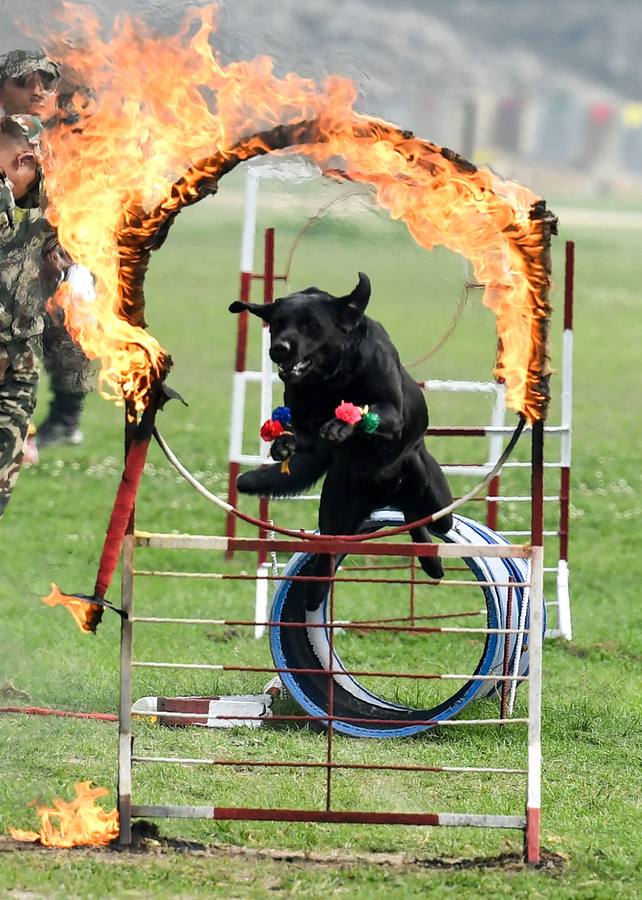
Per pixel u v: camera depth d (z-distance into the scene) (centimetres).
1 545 2781
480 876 1299
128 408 1334
